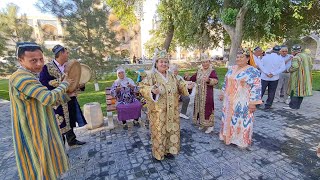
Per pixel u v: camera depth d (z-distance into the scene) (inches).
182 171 107.1
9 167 118.0
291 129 156.4
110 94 183.3
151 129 116.1
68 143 135.9
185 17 537.6
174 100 112.3
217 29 598.2
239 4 416.8
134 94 172.7
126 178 103.3
